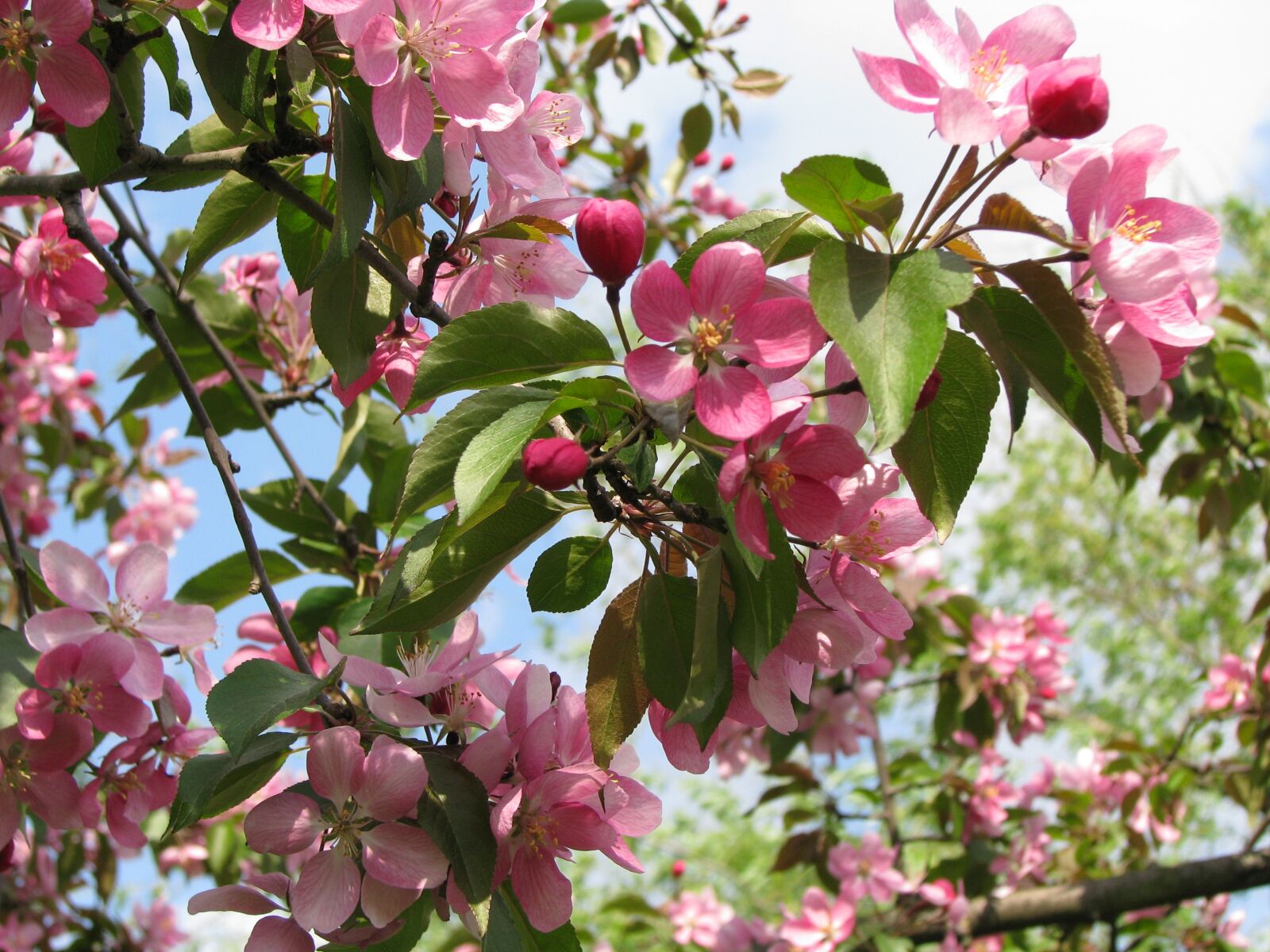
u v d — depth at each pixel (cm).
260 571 38
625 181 96
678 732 32
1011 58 29
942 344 25
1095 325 29
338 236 33
